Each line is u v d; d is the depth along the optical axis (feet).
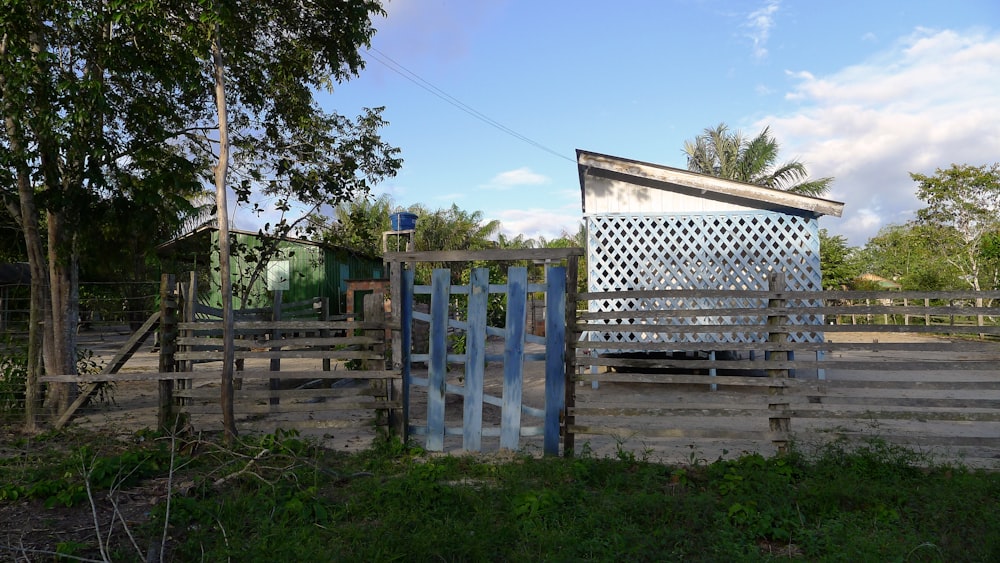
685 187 38.78
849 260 116.26
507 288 22.08
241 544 13.64
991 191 78.43
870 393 35.22
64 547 13.05
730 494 16.20
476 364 22.22
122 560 12.95
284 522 14.67
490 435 22.15
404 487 16.65
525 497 15.93
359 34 31.71
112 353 51.11
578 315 21.54
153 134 27.14
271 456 19.17
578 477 17.97
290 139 36.76
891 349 19.92
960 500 15.35
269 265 67.82
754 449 22.75
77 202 26.66
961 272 83.76
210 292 62.54
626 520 14.80
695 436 20.30
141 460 18.97
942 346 19.70
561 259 21.63
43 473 18.30
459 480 18.52
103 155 25.34
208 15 21.76
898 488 16.67
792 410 20.06
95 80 24.30
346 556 12.80
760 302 37.27
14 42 23.07
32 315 26.53
